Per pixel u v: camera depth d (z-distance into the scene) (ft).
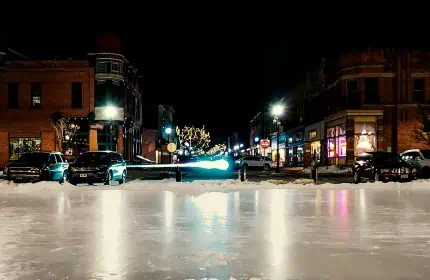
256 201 58.49
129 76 189.06
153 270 23.73
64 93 167.73
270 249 28.86
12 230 36.04
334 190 77.87
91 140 167.22
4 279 22.18
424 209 49.44
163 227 37.22
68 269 23.99
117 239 32.17
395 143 145.89
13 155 167.73
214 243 30.71
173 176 125.90
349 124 144.87
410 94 146.41
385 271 23.53
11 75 167.63
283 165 214.48
